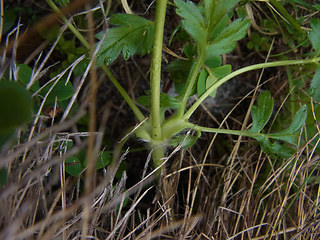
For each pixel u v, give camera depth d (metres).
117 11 0.38
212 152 0.39
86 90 0.36
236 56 0.40
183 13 0.31
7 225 0.28
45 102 0.32
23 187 0.30
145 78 0.39
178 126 0.33
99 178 0.35
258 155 0.37
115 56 0.32
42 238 0.28
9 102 0.24
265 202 0.37
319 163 0.37
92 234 0.32
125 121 0.39
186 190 0.38
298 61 0.34
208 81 0.33
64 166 0.32
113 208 0.32
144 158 0.38
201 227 0.35
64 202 0.31
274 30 0.39
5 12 0.36
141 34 0.32
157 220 0.32
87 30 0.34
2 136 0.26
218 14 0.31
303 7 0.39
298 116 0.34
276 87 0.39
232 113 0.39
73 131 0.34
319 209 0.35
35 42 0.35
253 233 0.35
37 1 0.37
